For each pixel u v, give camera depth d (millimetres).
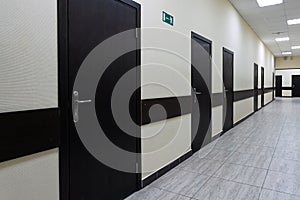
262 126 6008
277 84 18781
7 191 1274
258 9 5910
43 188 1473
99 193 1964
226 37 5230
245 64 7219
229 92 5555
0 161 1228
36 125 1408
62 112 1592
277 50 12883
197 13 3707
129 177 2311
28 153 1366
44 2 1444
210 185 2480
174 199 2186
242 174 2777
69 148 1661
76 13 1695
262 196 2234
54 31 1520
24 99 1340
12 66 1275
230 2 5422
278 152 3680
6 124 1249
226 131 5344
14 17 1276
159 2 2711
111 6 2039
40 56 1428
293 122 6578
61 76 1578
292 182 2549
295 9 5891
